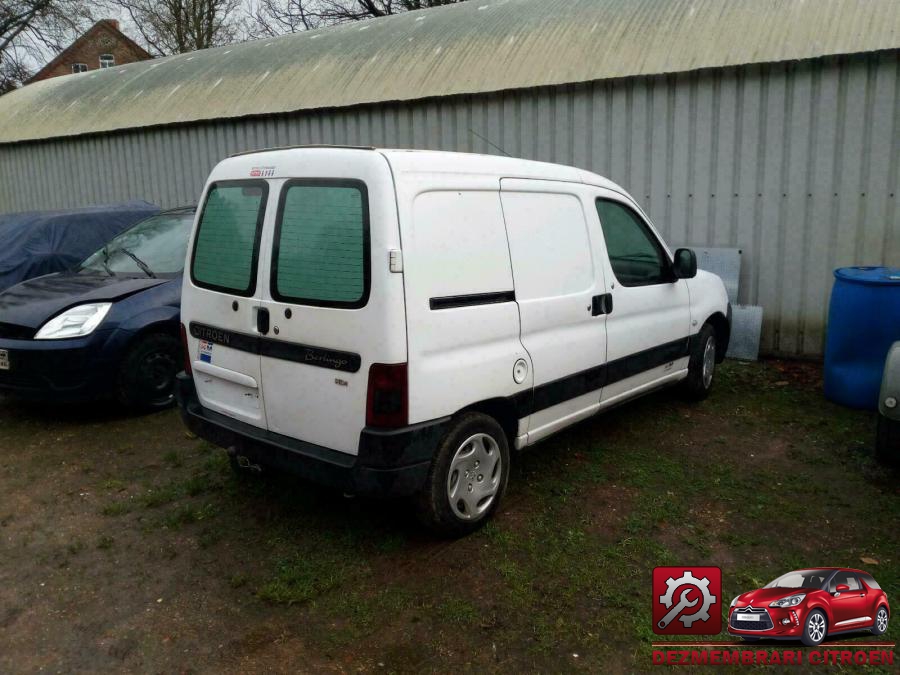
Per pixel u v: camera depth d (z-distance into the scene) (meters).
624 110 7.96
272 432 3.83
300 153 3.67
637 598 3.36
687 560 3.68
